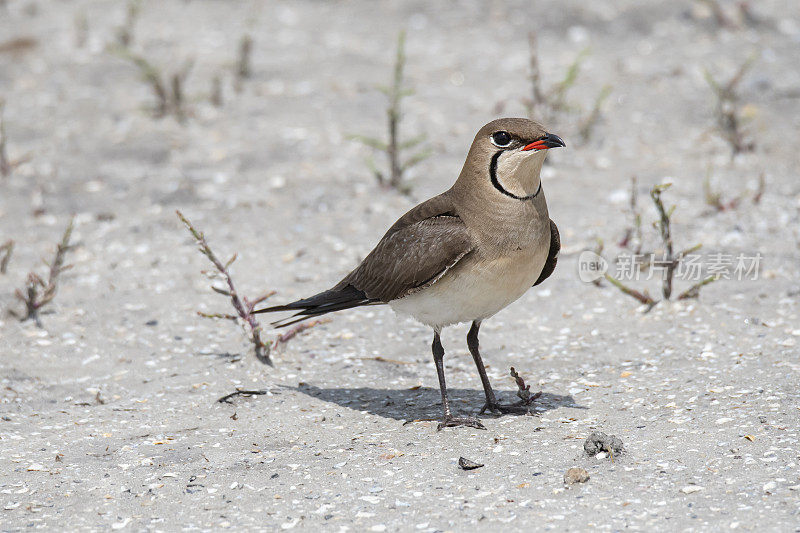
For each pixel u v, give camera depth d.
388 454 8.77
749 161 16.58
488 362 11.03
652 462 8.21
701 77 19.78
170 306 12.55
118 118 18.78
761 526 7.09
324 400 10.14
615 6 23.17
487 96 19.45
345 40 22.55
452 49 21.84
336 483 8.23
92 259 13.97
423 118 18.64
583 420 9.26
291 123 18.52
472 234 8.96
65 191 16.14
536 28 22.70
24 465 8.74
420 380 10.69
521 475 8.17
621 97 19.17
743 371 10.01
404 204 15.54
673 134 17.75
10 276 13.40
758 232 14.09
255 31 23.16
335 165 16.97
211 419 9.71
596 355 10.91
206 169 16.88
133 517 7.79
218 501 8.00
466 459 8.45
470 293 9.10
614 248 13.80
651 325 11.55
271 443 9.12
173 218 15.24
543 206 9.16
